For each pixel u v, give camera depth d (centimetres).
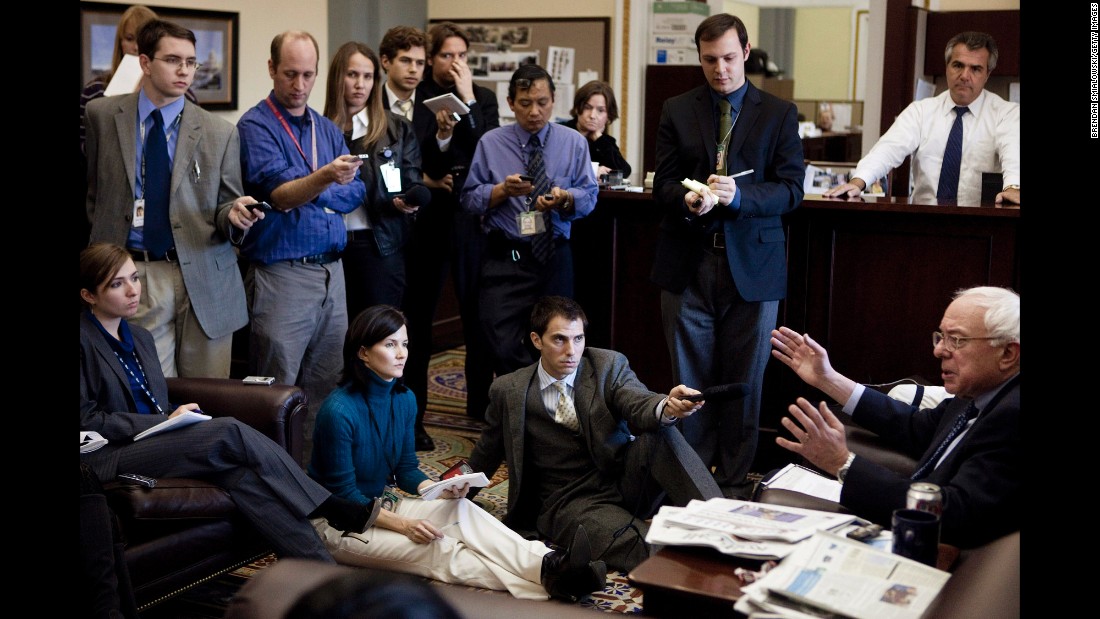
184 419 338
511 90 500
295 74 434
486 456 396
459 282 546
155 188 407
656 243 518
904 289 471
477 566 345
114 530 290
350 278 489
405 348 371
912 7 745
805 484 304
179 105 412
